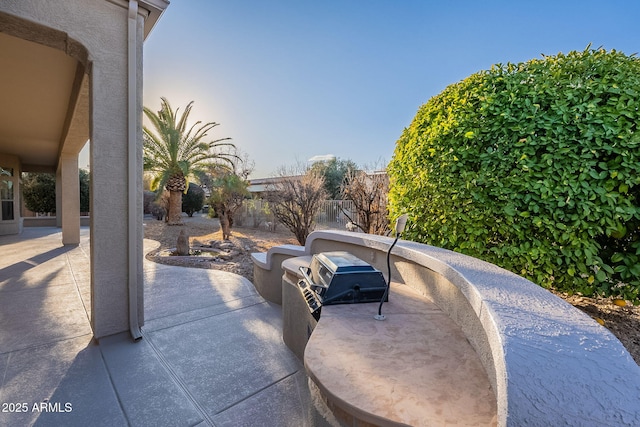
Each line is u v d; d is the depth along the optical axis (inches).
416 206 145.1
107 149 125.7
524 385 36.0
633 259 106.5
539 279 112.8
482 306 54.1
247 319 159.6
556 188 107.6
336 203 480.7
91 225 128.2
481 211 123.0
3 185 462.0
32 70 175.6
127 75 127.8
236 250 379.2
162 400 93.5
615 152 99.5
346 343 66.7
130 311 133.4
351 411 46.3
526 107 115.2
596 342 41.3
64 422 83.2
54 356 117.6
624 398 34.3
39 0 108.1
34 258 299.9
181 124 586.6
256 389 100.7
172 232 546.3
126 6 126.3
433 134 138.2
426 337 70.2
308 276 112.0
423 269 99.3
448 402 47.4
